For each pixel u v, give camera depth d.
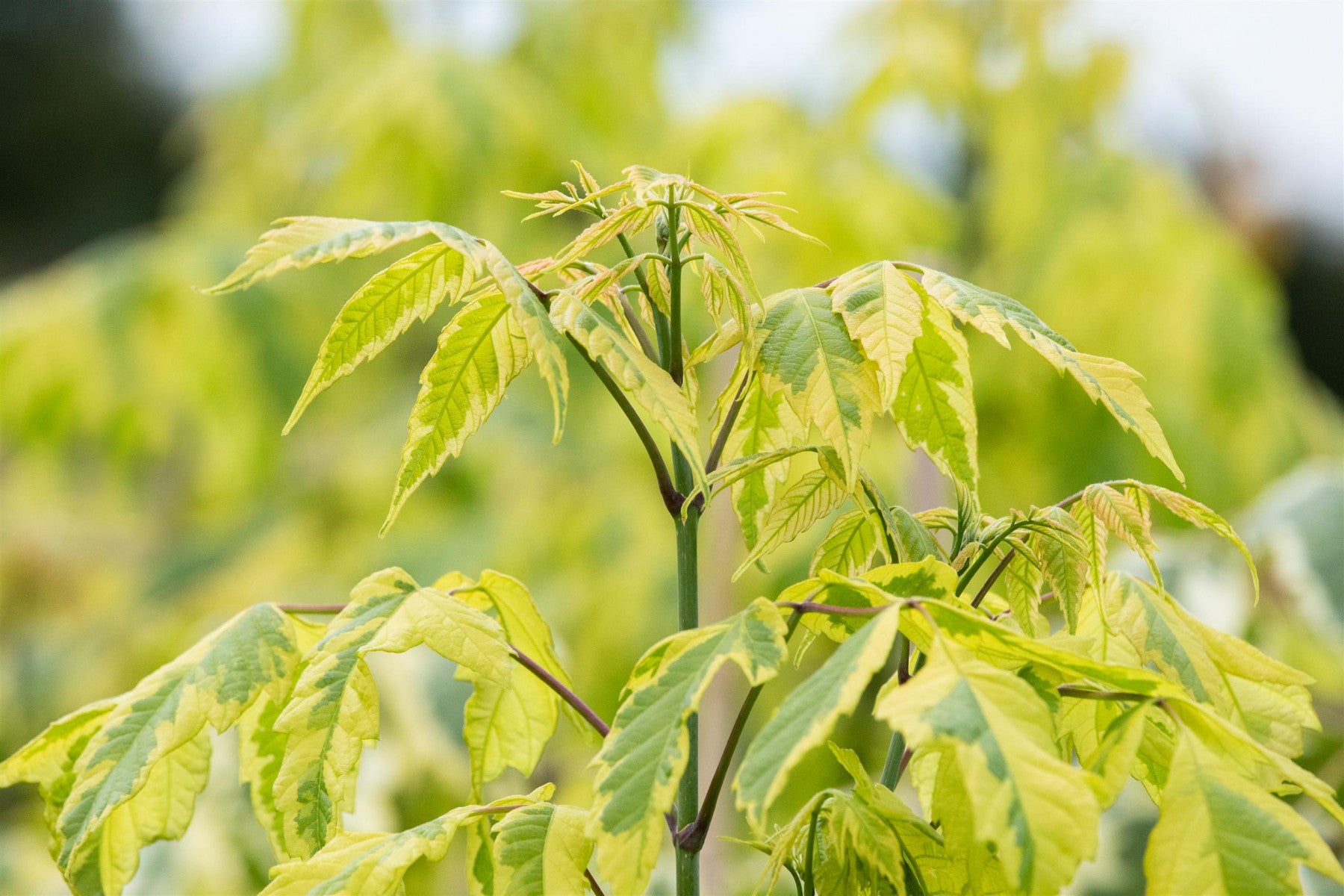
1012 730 1.12
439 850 1.22
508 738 1.31
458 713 1.73
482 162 2.89
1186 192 2.83
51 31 8.36
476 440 3.29
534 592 2.77
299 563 3.19
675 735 1.16
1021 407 2.48
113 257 3.29
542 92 3.31
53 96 8.37
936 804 1.20
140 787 1.23
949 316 1.23
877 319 1.21
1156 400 2.50
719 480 1.24
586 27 3.45
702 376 2.47
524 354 1.24
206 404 3.17
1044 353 1.20
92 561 3.73
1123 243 2.56
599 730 1.24
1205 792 1.14
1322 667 1.70
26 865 2.08
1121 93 2.72
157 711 1.25
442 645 1.23
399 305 1.23
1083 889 1.54
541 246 3.07
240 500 3.49
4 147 8.30
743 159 2.68
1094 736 1.23
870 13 2.84
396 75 2.91
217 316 3.11
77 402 3.04
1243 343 2.52
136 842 1.29
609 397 3.02
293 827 1.21
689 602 1.25
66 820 1.22
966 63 2.72
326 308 3.36
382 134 2.84
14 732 3.40
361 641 1.23
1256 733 1.23
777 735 1.14
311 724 1.22
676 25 3.71
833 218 2.51
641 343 1.27
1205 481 2.47
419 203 2.93
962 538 1.26
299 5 3.70
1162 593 1.25
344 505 3.32
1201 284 2.52
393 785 1.66
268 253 1.18
